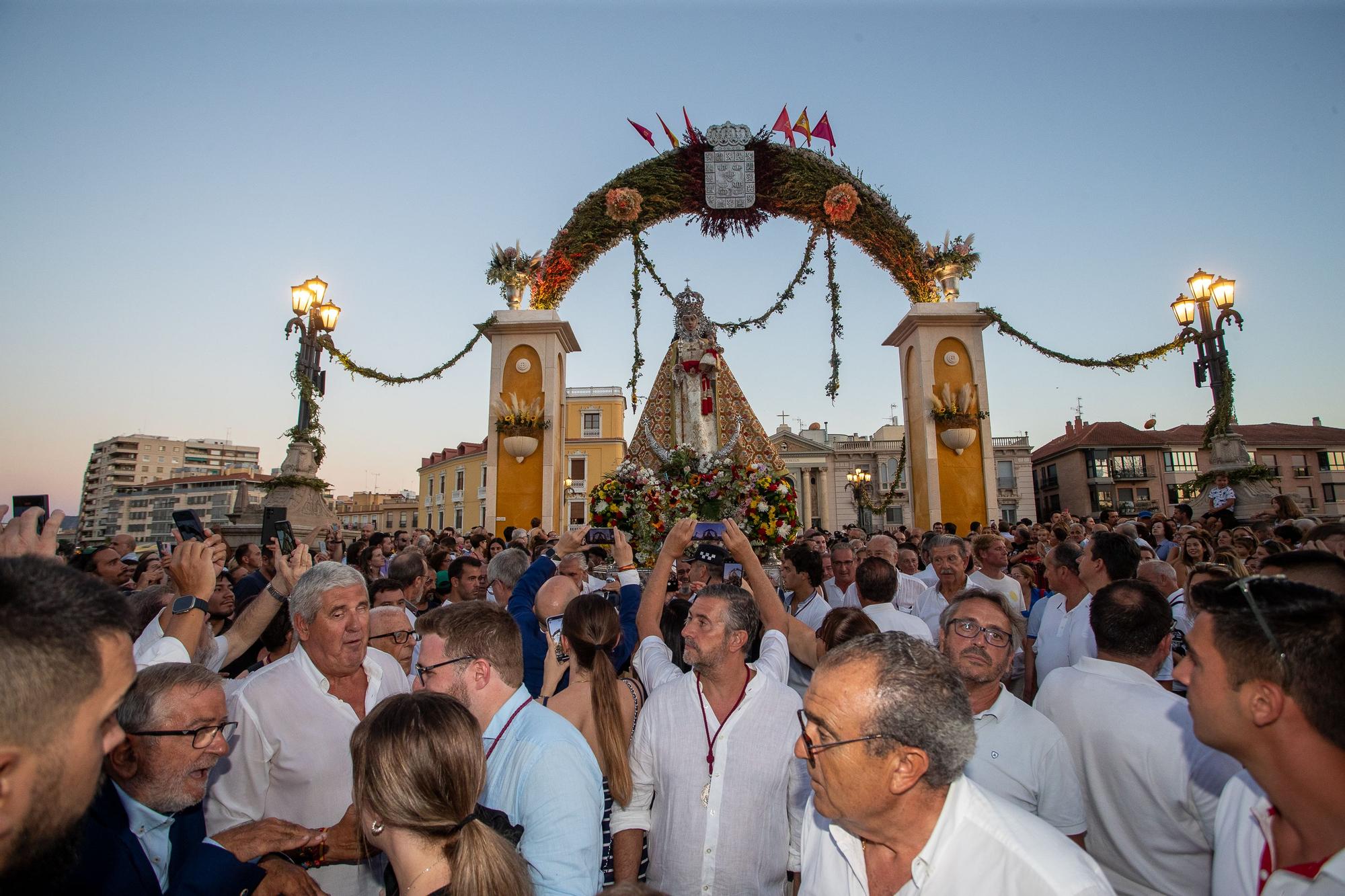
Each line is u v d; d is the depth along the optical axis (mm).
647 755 3285
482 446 54250
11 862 1413
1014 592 6758
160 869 2574
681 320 14758
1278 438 52875
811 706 2088
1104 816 3027
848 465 55531
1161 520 12453
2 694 1359
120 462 119188
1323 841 1729
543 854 2441
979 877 1961
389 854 2146
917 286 18656
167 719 2482
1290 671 1739
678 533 4195
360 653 3500
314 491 14445
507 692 2857
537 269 18625
